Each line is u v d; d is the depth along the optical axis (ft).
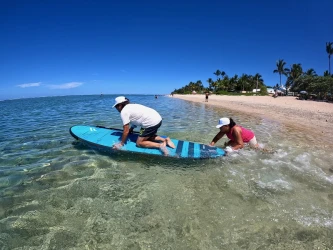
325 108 71.15
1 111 68.28
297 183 14.43
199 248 8.92
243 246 9.01
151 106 87.56
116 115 51.80
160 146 18.45
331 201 12.30
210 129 32.81
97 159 18.62
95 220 10.64
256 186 13.96
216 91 279.69
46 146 22.52
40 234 9.73
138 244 9.14
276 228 10.04
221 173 15.85
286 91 206.18
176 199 12.46
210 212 11.23
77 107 84.64
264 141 25.46
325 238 9.41
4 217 10.89
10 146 22.72
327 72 198.18
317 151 21.50
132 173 15.96
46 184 14.26
